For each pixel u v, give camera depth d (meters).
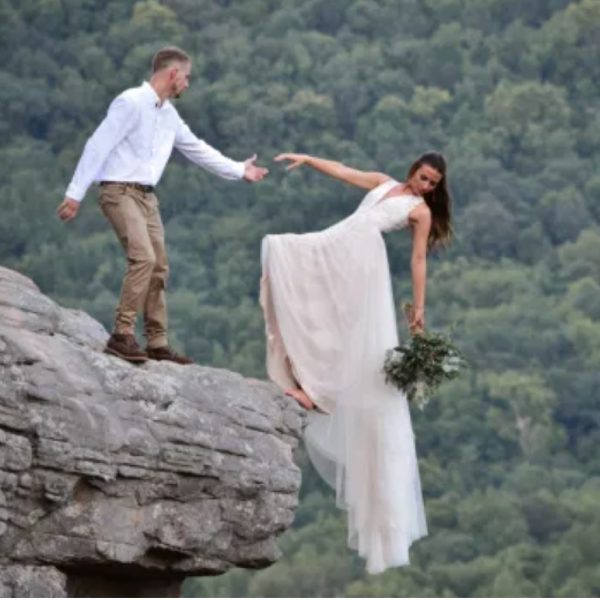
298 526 146.12
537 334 179.75
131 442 33.34
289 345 37.94
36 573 32.53
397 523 37.84
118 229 35.22
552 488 161.38
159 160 35.56
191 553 34.69
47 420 32.25
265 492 35.69
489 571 146.75
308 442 37.97
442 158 38.00
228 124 199.62
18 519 32.28
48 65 193.12
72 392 32.81
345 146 198.88
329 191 188.88
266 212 183.25
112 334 35.06
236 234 181.12
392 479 37.94
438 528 153.38
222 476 34.84
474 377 172.62
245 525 35.41
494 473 162.12
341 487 37.94
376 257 37.97
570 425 172.00
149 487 33.84
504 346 177.75
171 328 165.12
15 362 32.38
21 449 31.94
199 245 178.62
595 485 162.38
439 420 166.12
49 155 184.00
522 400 170.50
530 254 194.88
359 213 38.34
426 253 38.03
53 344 33.56
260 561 36.03
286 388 37.94
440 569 146.62
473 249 195.50
